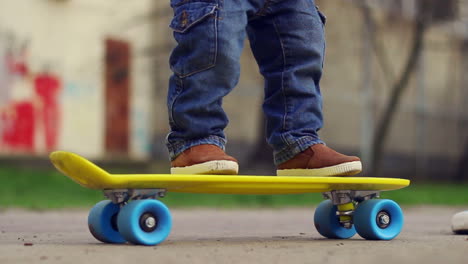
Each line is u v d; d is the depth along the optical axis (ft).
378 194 8.98
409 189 39.17
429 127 61.57
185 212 21.91
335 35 53.16
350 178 8.11
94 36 41.73
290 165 8.75
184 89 8.14
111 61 42.34
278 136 8.76
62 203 24.25
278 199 29.78
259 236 9.86
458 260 6.12
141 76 43.60
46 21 40.04
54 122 40.34
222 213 21.24
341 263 5.93
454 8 51.26
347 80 54.13
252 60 47.73
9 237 9.29
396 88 48.65
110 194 7.73
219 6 8.06
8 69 38.65
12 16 38.81
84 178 7.27
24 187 28.86
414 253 6.77
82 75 41.39
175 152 8.21
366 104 55.26
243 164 47.39
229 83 8.17
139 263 5.84
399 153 59.21
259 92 47.73
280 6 8.71
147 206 7.52
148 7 43.70
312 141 8.64
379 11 55.21
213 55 8.02
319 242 8.32
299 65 8.78
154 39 44.06
